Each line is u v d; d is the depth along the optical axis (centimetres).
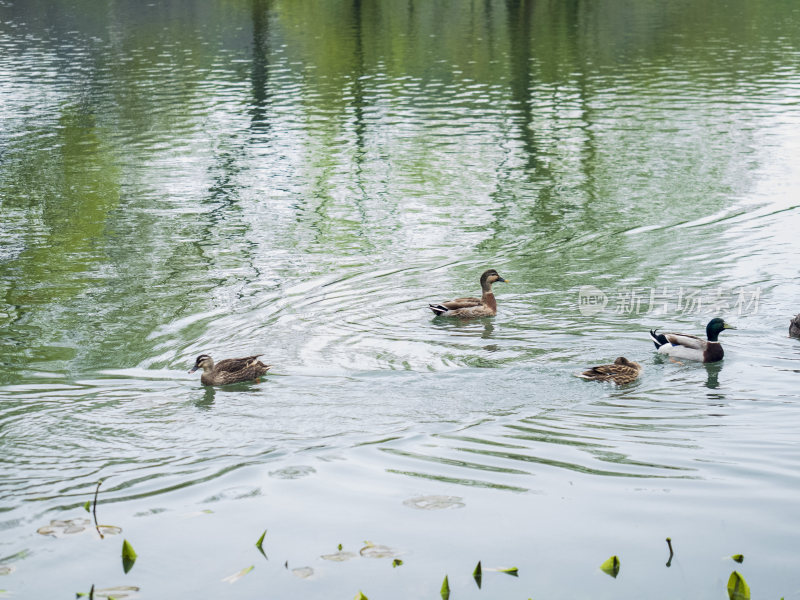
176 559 888
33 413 1324
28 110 3931
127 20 6994
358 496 1030
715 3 7369
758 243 2175
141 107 3991
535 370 1491
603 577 842
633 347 1594
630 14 6894
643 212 2458
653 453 1155
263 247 2220
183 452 1179
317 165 3052
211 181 2864
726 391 1395
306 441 1212
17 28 6594
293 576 851
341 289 1922
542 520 962
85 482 1086
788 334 1639
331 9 7425
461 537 926
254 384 1436
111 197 2689
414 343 1622
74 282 1972
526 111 3809
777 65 4694
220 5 7725
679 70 4638
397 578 845
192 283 1962
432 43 5716
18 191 2764
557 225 2366
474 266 2069
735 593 804
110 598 813
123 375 1484
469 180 2831
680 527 942
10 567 877
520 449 1174
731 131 3362
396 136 3447
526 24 6488
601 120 3619
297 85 4494
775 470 1091
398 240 2270
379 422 1278
